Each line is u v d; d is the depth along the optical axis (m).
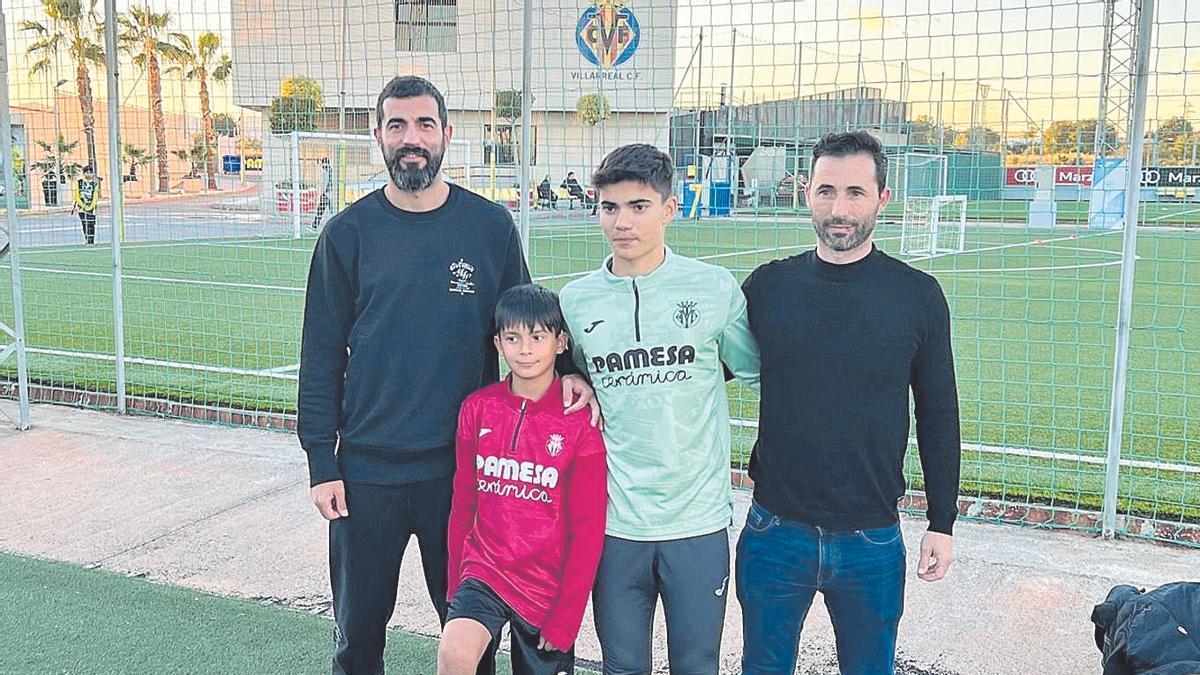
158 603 3.59
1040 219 12.45
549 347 2.50
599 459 2.47
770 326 2.42
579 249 15.44
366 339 2.67
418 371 2.66
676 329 2.44
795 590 2.45
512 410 2.54
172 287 12.80
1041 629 3.46
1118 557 4.16
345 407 2.75
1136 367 8.12
